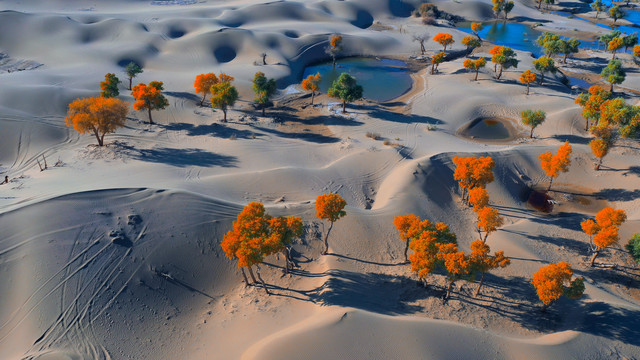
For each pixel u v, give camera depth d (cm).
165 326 3509
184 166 6047
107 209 4209
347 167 6369
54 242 3775
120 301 3566
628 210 5712
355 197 5734
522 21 17038
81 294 3509
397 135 7769
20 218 3872
